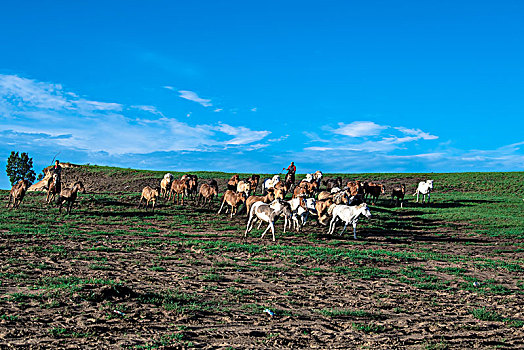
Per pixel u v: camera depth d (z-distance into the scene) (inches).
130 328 315.6
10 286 418.9
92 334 297.4
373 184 1576.0
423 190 1668.3
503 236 1029.2
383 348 305.0
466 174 2699.3
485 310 429.7
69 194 1112.2
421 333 346.9
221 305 398.0
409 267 642.8
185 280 494.6
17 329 298.2
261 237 853.2
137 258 610.9
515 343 329.7
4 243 662.5
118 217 1096.2
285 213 802.2
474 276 617.6
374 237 935.7
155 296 407.5
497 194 2092.8
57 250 626.2
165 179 1386.6
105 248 663.1
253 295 443.8
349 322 365.7
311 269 592.7
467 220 1263.5
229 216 1172.5
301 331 335.6
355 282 536.4
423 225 1168.8
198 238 834.2
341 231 973.8
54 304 358.0
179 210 1254.3
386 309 418.6
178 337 302.5
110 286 398.9
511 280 600.7
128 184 2253.9
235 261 624.1
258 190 2028.8
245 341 306.2
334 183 1585.9
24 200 1320.1
